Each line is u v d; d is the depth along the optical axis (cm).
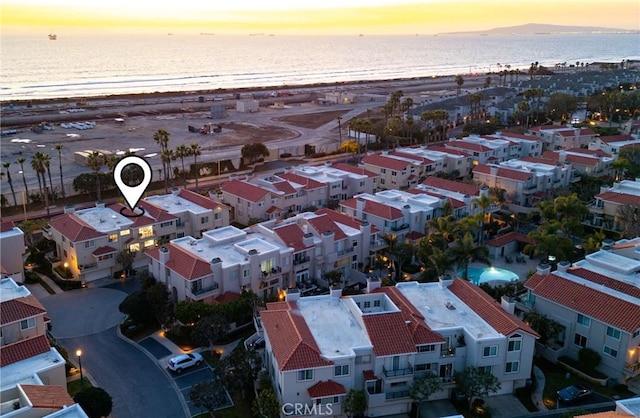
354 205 9025
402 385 4894
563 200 8469
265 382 5041
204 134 19388
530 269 8119
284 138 18725
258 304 6400
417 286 6053
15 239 7450
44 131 19300
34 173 13312
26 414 3888
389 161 11875
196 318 6103
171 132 19675
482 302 5572
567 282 5934
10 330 5391
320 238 7556
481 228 8725
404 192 9756
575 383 5416
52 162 14575
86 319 6706
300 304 5631
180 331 6212
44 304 7062
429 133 17250
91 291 7462
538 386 5366
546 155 12369
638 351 5409
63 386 4769
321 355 4694
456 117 19838
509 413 4969
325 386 4666
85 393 4653
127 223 8150
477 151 12912
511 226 9556
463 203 9256
